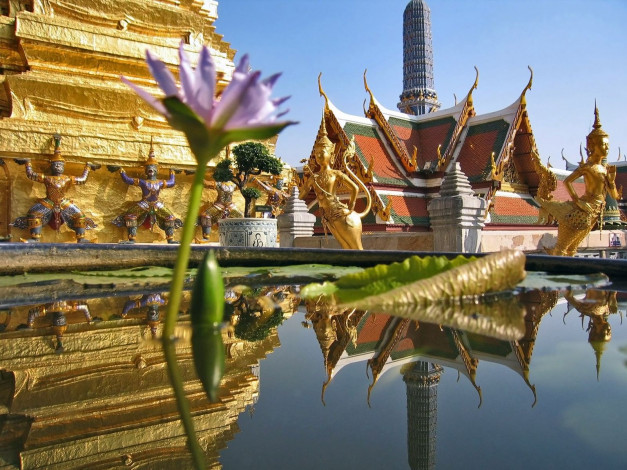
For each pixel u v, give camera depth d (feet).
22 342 7.15
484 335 6.75
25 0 43.68
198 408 4.78
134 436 4.22
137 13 45.88
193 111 3.97
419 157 74.79
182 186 46.19
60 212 38.37
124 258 15.06
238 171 34.91
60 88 40.98
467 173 68.08
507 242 35.42
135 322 8.39
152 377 5.44
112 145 41.96
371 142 70.08
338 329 7.93
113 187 43.04
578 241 33.40
